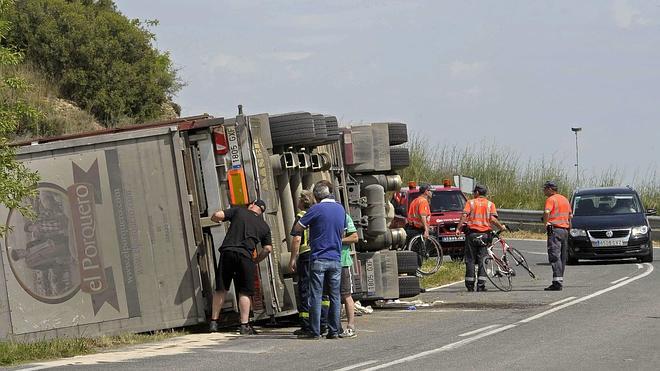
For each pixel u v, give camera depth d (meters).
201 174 26.28
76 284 25.53
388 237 31.08
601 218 46.62
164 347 23.20
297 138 27.59
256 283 26.28
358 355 21.02
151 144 26.05
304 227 24.44
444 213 49.44
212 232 26.22
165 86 60.78
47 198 25.47
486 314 28.39
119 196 25.88
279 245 27.16
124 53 58.62
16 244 25.28
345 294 24.77
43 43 56.56
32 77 54.97
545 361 19.59
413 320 27.67
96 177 25.78
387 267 30.61
